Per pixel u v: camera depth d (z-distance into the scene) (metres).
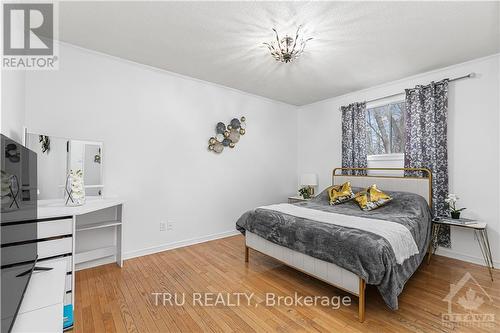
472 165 3.00
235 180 4.26
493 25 2.24
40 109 2.48
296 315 1.92
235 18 2.17
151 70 3.26
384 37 2.46
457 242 3.11
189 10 2.06
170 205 3.46
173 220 3.49
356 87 4.02
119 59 3.00
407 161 3.48
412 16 2.11
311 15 2.11
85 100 2.76
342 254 1.97
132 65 3.11
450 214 3.07
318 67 3.22
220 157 4.04
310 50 2.73
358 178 4.00
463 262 3.00
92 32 2.42
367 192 3.37
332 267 2.08
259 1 1.95
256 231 2.83
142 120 3.20
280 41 2.51
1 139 1.00
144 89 3.21
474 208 2.98
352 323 1.82
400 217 2.61
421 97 3.35
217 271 2.74
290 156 5.19
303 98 4.70
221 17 2.16
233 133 4.18
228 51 2.81
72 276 2.01
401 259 1.94
